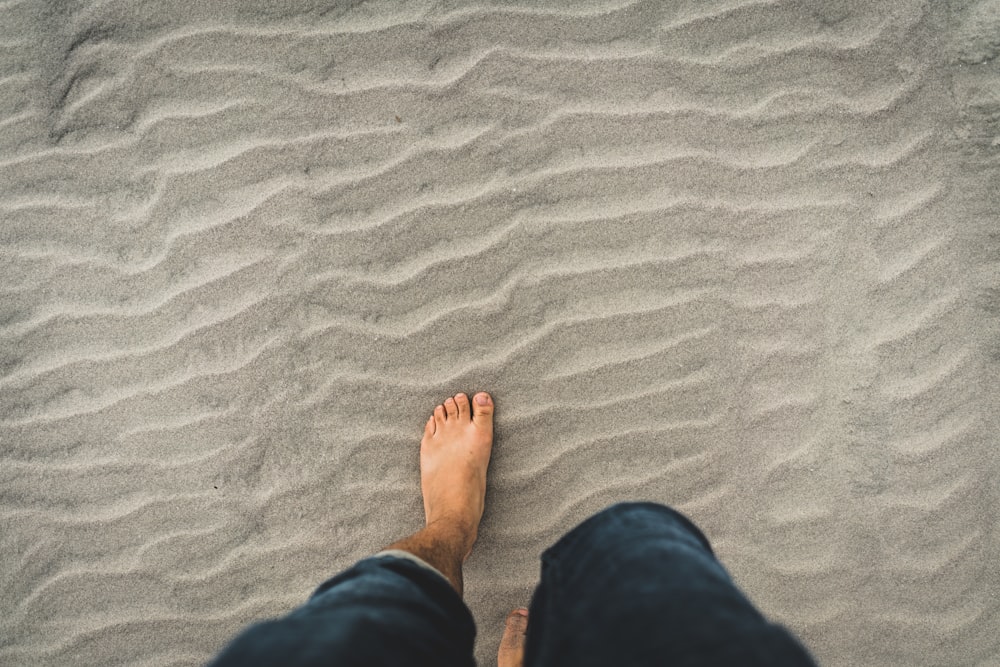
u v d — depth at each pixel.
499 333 2.06
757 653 0.75
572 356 2.05
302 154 2.09
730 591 0.97
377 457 2.06
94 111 2.09
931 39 2.05
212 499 2.05
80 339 2.07
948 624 1.92
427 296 2.07
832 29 2.07
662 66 2.08
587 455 2.03
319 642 0.88
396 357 2.07
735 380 2.02
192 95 2.09
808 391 2.01
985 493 1.95
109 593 2.03
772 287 2.04
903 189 2.03
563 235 2.06
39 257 2.08
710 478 2.00
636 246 2.06
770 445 2.01
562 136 2.08
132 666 2.00
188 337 2.07
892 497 1.97
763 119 2.06
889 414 1.99
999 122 2.01
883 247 2.02
